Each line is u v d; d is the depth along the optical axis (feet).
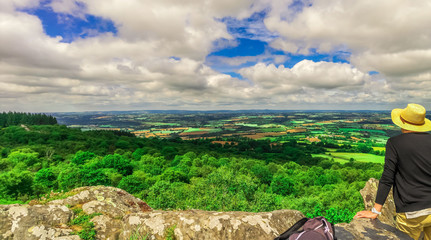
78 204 16.30
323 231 8.20
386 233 12.12
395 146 8.17
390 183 8.23
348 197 125.49
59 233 12.19
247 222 11.66
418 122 8.14
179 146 610.65
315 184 244.22
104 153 430.20
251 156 540.11
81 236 12.33
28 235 11.56
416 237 8.54
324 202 129.49
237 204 70.54
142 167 276.00
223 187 82.12
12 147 412.98
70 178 149.18
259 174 232.12
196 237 11.02
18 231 11.66
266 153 600.39
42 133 542.98
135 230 12.06
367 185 18.30
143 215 12.85
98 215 14.62
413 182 7.77
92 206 15.64
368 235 11.91
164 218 12.41
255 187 88.63
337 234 11.98
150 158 341.21
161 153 469.16
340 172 290.56
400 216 8.70
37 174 155.94
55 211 13.58
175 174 194.29
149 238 11.54
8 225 11.73
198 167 291.17
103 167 225.35
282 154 572.51
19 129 570.05
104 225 13.75
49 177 158.40
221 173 93.50
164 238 11.41
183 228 11.48
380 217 15.26
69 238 11.96
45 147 410.72
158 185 98.58
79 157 270.87
